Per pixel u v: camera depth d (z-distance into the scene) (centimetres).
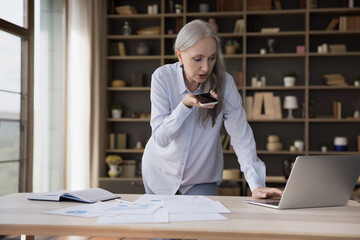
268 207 146
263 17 586
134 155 607
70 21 492
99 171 561
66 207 144
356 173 152
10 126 392
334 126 581
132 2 609
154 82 196
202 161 199
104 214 130
